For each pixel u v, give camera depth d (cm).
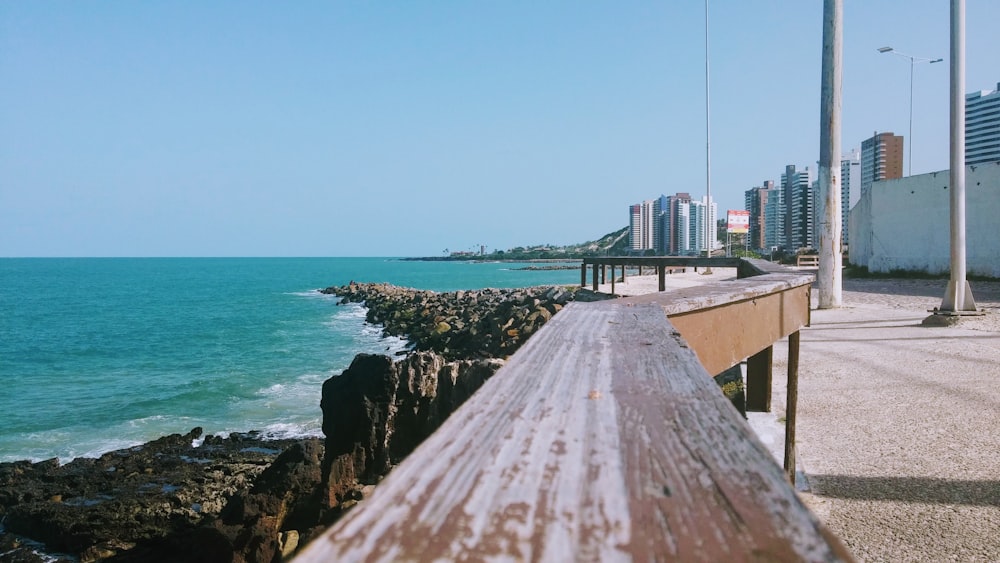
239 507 760
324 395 930
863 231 3070
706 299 277
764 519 58
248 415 1424
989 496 380
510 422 96
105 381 1906
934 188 2434
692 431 90
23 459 1176
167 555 810
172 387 1758
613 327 210
